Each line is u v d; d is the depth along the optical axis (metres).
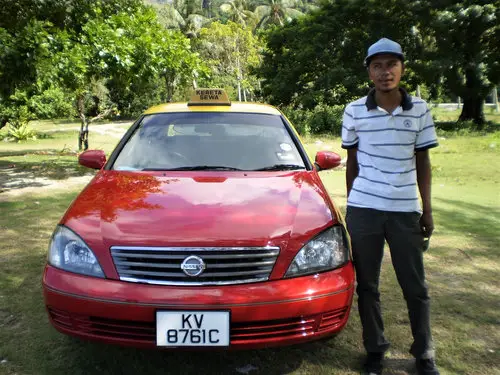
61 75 8.76
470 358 2.72
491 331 3.05
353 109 2.51
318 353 2.78
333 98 26.52
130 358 2.71
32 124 35.97
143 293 2.28
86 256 2.43
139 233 2.42
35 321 3.11
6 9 8.09
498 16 21.80
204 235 2.39
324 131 23.86
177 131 3.74
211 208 2.63
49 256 2.56
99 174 3.33
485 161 11.64
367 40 24.97
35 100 21.38
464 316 3.27
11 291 3.57
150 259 2.36
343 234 2.66
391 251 2.49
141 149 3.58
